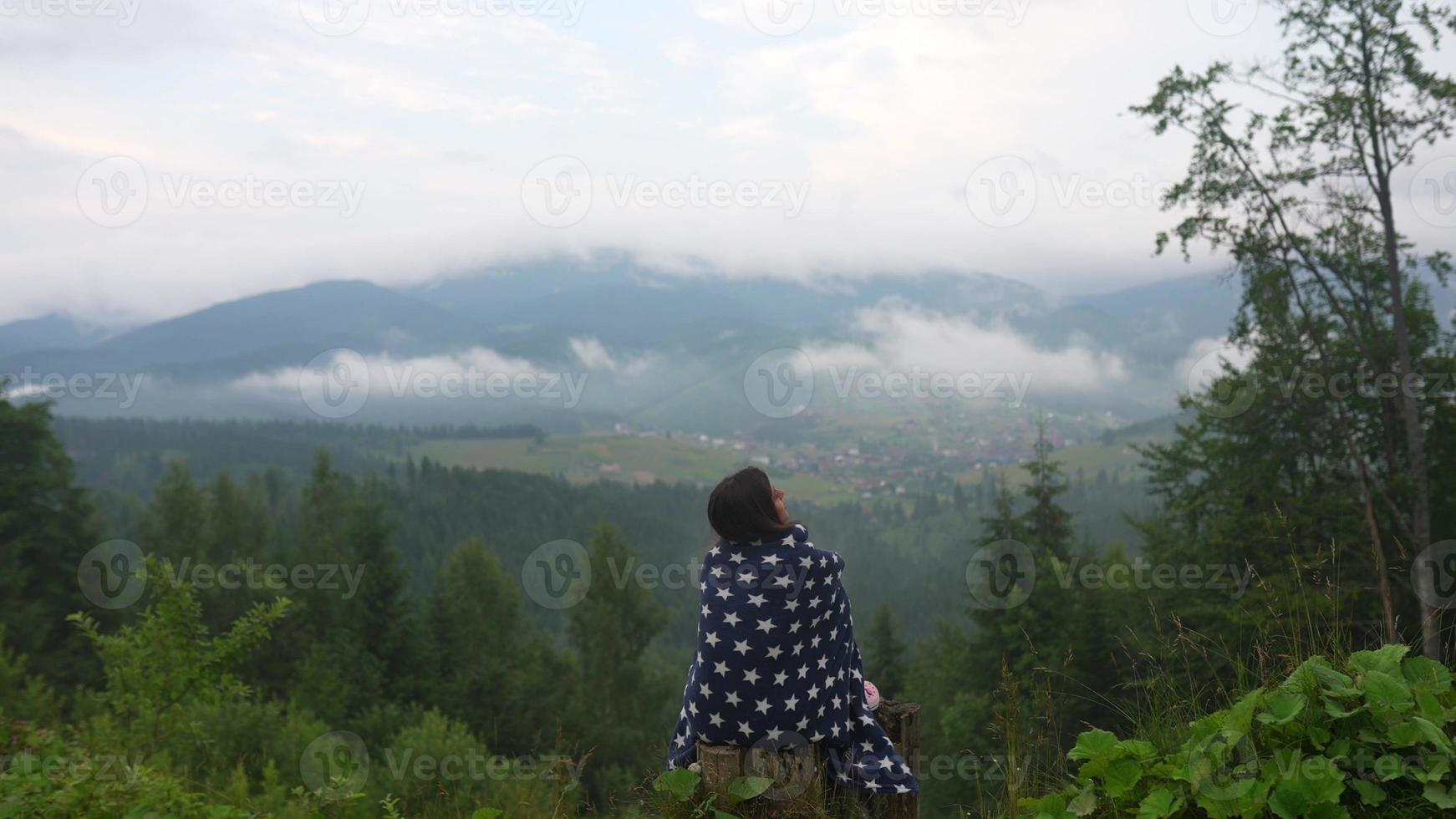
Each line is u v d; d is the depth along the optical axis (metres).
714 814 2.64
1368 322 16.50
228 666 7.28
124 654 7.18
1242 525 15.93
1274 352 16.88
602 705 39.12
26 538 27.19
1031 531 21.67
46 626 25.73
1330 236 16.17
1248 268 16.83
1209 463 18.06
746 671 2.78
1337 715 2.49
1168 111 16.12
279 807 5.77
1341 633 3.04
